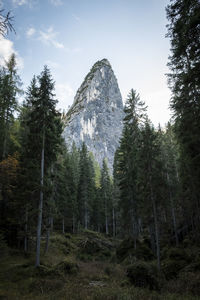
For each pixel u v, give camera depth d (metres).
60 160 27.17
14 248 19.83
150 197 19.00
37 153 17.80
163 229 28.09
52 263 18.05
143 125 26.31
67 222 38.81
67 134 126.81
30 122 17.84
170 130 30.86
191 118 14.09
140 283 11.62
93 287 11.48
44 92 17.91
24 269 13.80
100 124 150.88
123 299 8.84
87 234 36.50
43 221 17.92
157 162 18.89
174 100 16.17
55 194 24.23
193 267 13.27
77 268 16.33
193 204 20.20
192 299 8.91
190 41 10.33
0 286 10.84
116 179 42.53
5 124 21.19
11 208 20.34
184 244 22.91
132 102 27.88
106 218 44.69
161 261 18.42
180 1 10.62
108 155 131.12
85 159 46.09
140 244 24.94
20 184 18.89
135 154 26.03
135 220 25.27
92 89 177.12
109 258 26.86
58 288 11.23
